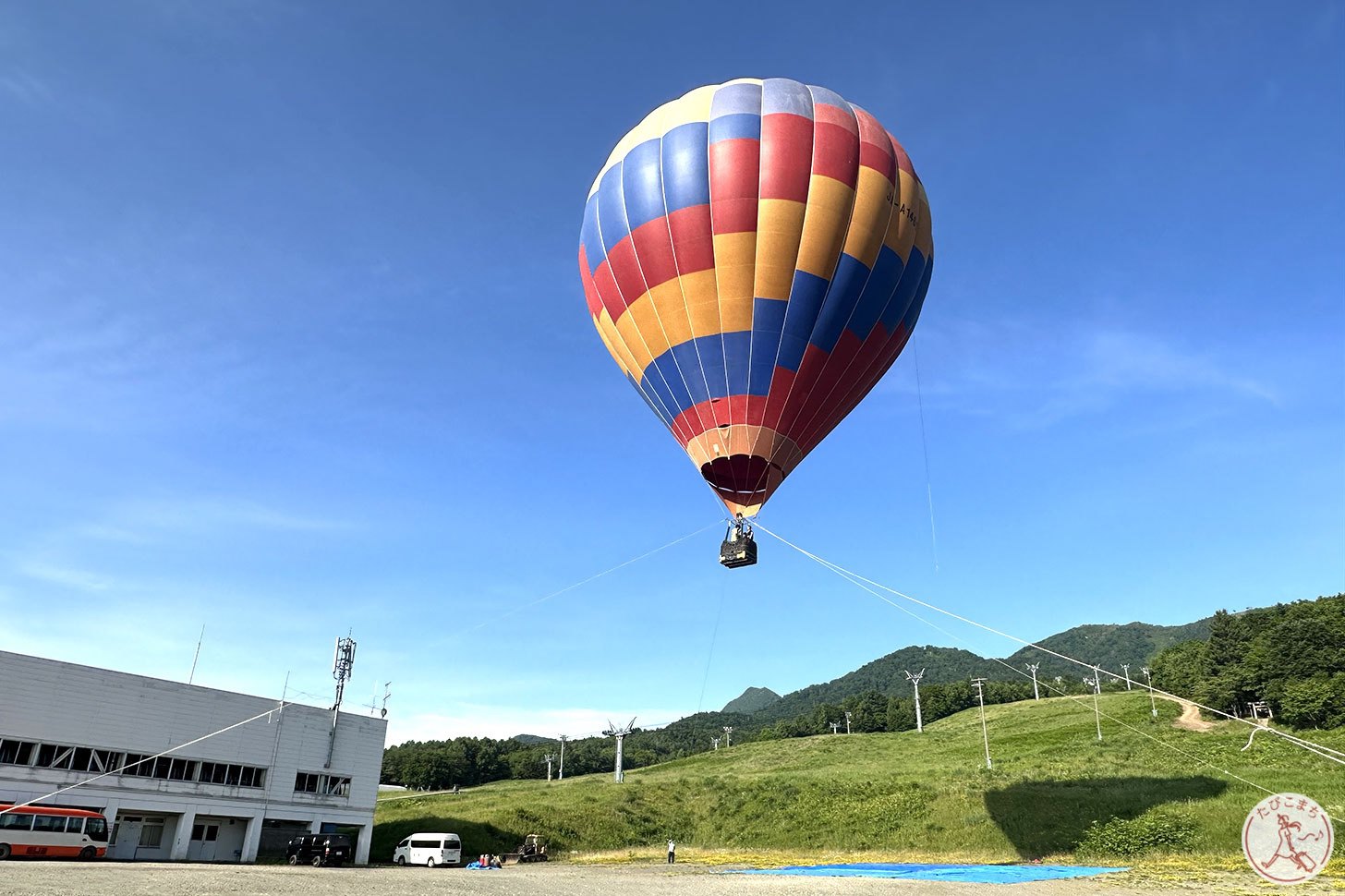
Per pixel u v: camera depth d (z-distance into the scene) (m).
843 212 28.94
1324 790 53.34
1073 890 34.62
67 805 40.88
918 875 41.47
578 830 66.31
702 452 29.86
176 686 46.16
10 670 40.12
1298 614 116.44
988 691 194.50
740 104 30.17
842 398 30.77
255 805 48.50
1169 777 63.75
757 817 66.81
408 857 53.00
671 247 29.36
